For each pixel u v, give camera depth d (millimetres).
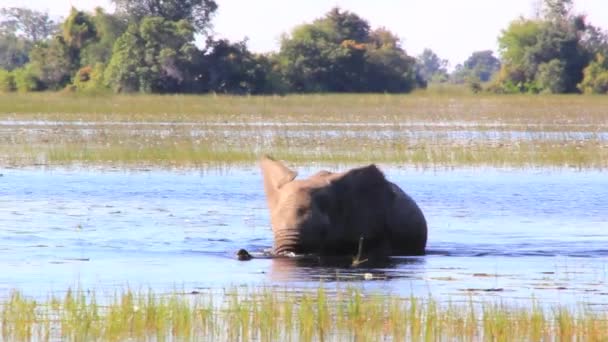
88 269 50188
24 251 54938
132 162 102750
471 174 96562
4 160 102875
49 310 41250
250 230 63219
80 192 80562
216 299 43406
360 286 47000
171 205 74125
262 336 37969
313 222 54062
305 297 42188
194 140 126312
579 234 63156
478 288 46844
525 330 38719
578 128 159375
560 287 47250
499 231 64375
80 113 185500
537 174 97188
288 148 116688
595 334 38062
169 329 38625
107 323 38906
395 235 56969
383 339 37844
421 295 45031
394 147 119750
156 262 52375
